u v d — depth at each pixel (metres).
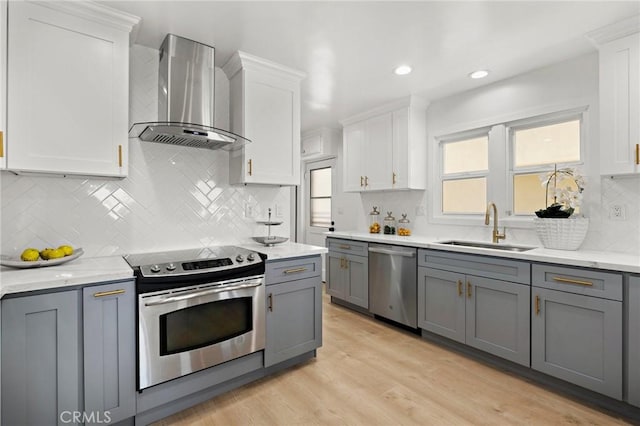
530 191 2.81
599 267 1.84
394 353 2.61
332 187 4.88
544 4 1.83
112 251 2.10
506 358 2.28
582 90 2.44
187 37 2.18
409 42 2.26
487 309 2.39
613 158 2.06
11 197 1.79
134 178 2.20
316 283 2.45
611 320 1.80
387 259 3.18
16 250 1.80
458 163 3.36
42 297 1.41
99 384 1.54
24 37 1.60
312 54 2.43
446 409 1.88
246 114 2.42
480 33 2.15
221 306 1.96
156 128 1.92
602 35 2.09
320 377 2.23
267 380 2.19
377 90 3.15
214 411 1.86
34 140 1.62
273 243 2.51
